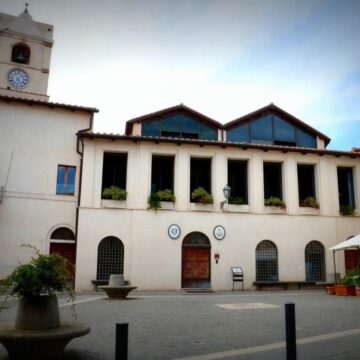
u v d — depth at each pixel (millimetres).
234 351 7375
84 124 23391
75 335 6383
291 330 5793
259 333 9055
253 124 25453
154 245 21672
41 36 31578
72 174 22781
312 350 7434
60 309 13023
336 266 23719
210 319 11031
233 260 22438
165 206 22234
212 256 22250
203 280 22078
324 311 12555
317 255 23891
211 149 23422
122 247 21500
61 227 22078
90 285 20656
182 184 22672
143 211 21906
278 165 25047
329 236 24062
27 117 22688
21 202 21734
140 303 14812
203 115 24453
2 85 29750
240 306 13922
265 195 24891
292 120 25891
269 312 12430
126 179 22266
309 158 24750
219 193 23062
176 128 24391
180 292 20578
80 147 22953
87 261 20828
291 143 25766
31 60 31031
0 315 11461
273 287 22547
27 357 6281
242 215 23047
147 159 22516
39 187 22125
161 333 9047
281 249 23203
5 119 22328
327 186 24719
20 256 21250
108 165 23391
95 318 11125
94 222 21297
